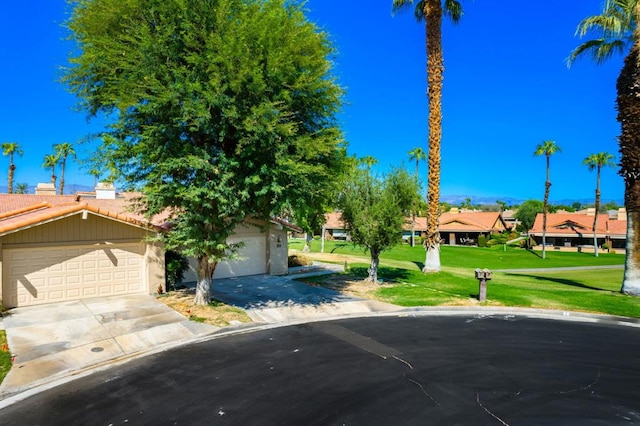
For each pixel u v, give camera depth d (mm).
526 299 14312
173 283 15211
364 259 29062
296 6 12117
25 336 9750
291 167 10930
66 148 55188
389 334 10359
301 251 32656
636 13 14758
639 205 15039
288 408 6285
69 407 6359
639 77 14797
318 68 11930
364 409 6242
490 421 5883
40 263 12891
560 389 7016
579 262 41312
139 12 10734
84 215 13227
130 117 11141
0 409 6309
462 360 8438
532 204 83188
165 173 10875
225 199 10734
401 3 21453
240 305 13180
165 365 8141
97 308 12383
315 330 10727
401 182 16609
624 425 5801
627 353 8953
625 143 15258
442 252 44906
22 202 23578
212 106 10445
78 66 11969
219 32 10609
